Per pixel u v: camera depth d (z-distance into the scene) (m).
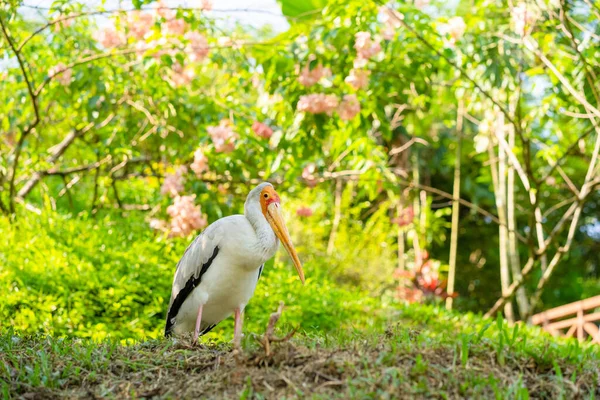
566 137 12.88
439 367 4.59
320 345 5.30
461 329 9.66
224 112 10.54
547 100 10.71
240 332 6.45
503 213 13.51
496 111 11.80
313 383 4.47
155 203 12.30
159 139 11.41
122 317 9.05
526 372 4.72
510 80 10.68
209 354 5.19
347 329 8.52
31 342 5.67
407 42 9.85
